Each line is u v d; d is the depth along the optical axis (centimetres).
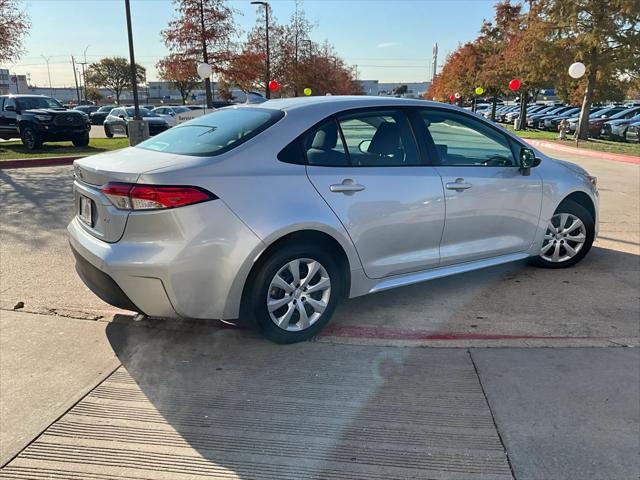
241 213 322
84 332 379
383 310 426
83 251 336
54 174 1149
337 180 359
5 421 274
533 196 473
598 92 2730
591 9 2223
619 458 249
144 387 309
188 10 2097
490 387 308
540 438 263
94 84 9331
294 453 253
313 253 355
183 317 330
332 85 4200
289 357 347
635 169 1402
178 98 11000
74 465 244
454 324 399
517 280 496
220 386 311
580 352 351
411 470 242
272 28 3266
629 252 588
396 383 314
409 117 409
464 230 431
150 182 306
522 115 3719
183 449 256
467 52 4566
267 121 359
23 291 453
